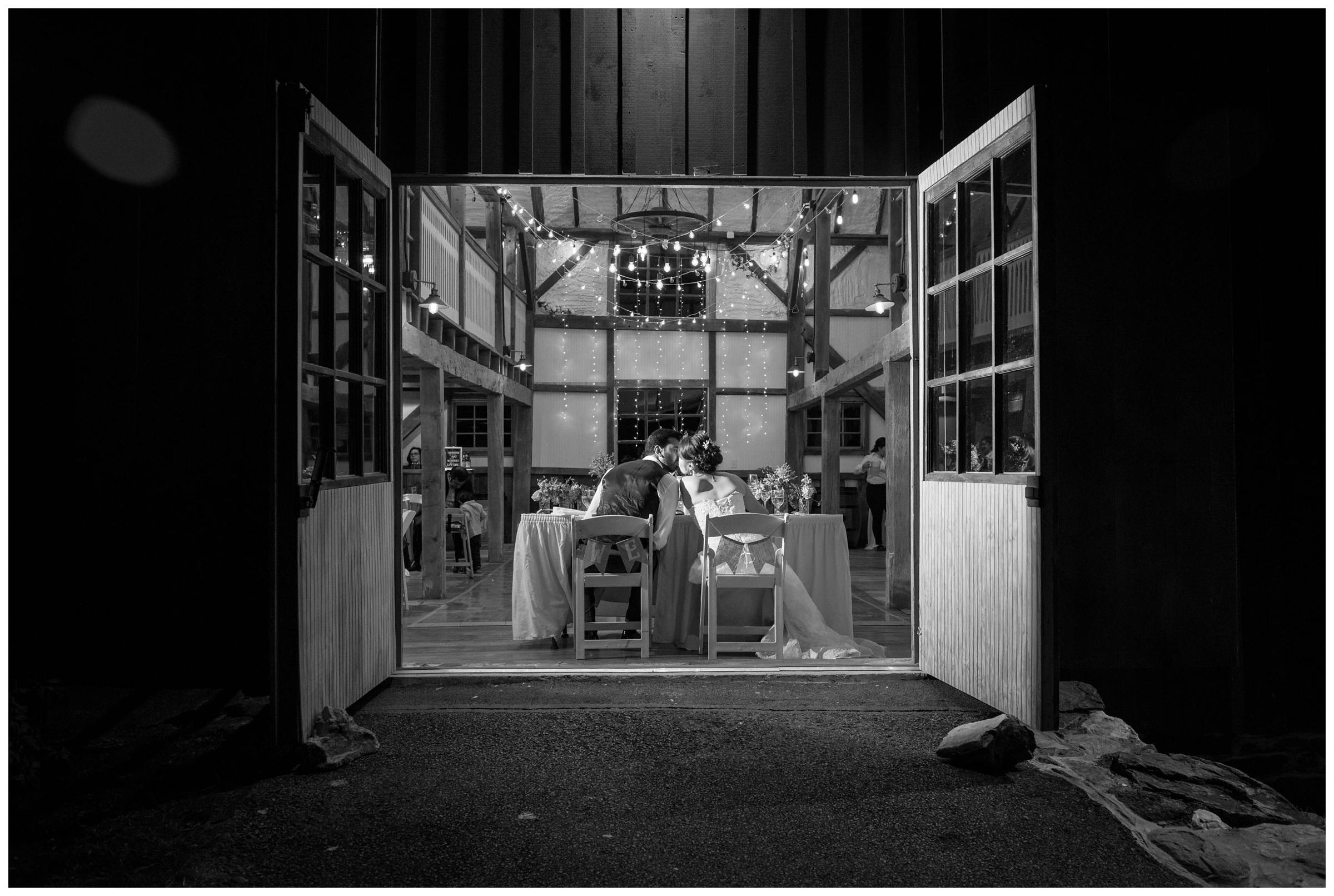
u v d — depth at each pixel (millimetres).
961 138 4527
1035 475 3465
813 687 4250
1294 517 4484
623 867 2344
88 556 4254
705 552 5281
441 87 4457
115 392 4285
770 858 2395
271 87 3180
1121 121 4535
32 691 3410
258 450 4262
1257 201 4523
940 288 4336
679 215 13000
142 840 2518
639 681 4375
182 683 4242
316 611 3393
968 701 3975
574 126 4477
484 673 4383
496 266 11688
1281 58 4523
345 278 3945
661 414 15219
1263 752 4324
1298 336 4508
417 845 2482
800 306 14695
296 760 3125
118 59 4344
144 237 4309
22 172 4293
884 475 13375
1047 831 2570
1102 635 4441
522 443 13219
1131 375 4488
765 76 4531
